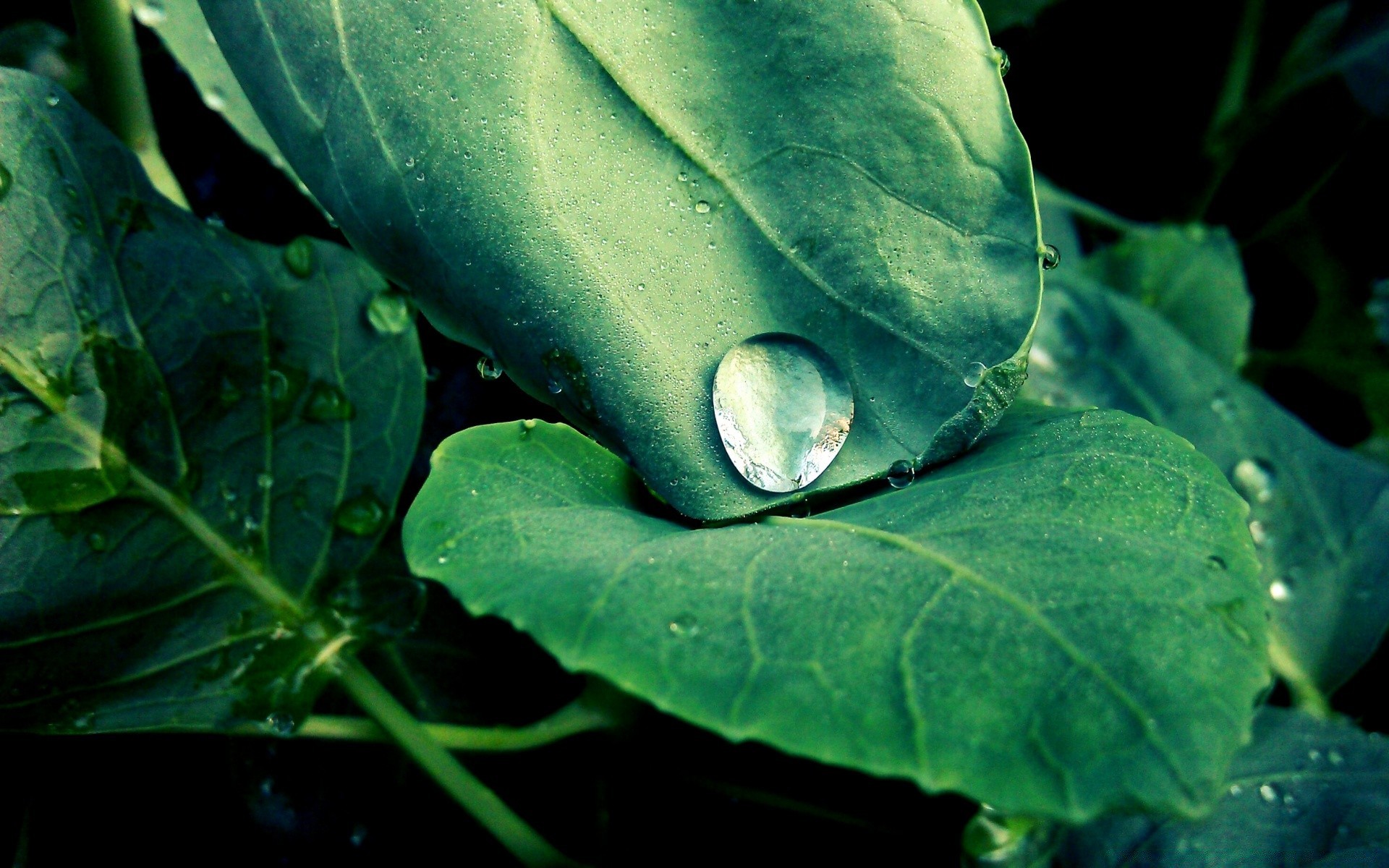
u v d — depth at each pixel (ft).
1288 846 0.30
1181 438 0.28
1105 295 0.39
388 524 0.31
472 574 0.27
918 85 0.28
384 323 0.31
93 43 0.33
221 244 0.30
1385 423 0.42
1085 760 0.23
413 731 0.31
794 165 0.28
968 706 0.24
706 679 0.24
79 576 0.29
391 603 0.32
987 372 0.28
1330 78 0.44
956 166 0.28
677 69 0.28
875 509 0.28
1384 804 0.31
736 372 0.29
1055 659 0.24
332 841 0.32
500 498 0.28
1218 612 0.25
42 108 0.29
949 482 0.28
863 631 0.25
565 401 0.29
